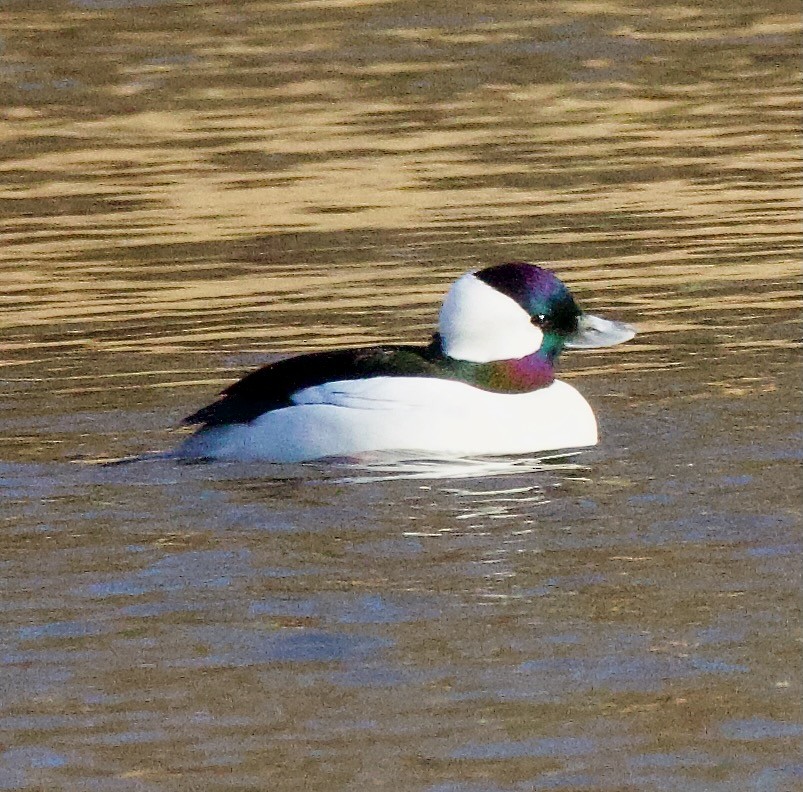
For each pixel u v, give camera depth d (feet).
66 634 34.37
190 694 32.17
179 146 76.23
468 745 30.40
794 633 34.06
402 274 60.08
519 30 93.04
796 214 65.87
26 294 58.75
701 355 51.65
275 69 87.10
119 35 92.12
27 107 81.97
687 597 35.65
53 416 47.09
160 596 35.96
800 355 51.39
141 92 83.82
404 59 88.58
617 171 71.92
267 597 35.86
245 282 59.62
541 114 80.43
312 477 42.34
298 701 31.81
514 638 34.09
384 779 29.50
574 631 34.35
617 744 30.40
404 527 39.29
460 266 60.75
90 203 69.00
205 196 69.51
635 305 56.54
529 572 36.96
